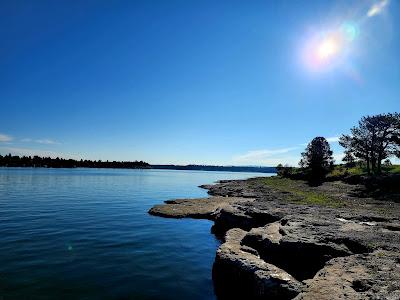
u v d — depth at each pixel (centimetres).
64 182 8912
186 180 12612
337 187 5497
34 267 1622
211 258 1964
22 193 5481
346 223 1955
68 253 1895
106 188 7231
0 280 1430
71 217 3155
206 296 1392
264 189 5609
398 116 5962
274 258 1561
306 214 2328
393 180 4538
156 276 1593
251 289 1320
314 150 7856
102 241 2217
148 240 2317
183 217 3381
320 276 1083
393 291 886
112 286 1431
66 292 1336
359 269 1105
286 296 1151
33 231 2458
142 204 4394
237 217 2575
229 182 9656
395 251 1343
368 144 6231
